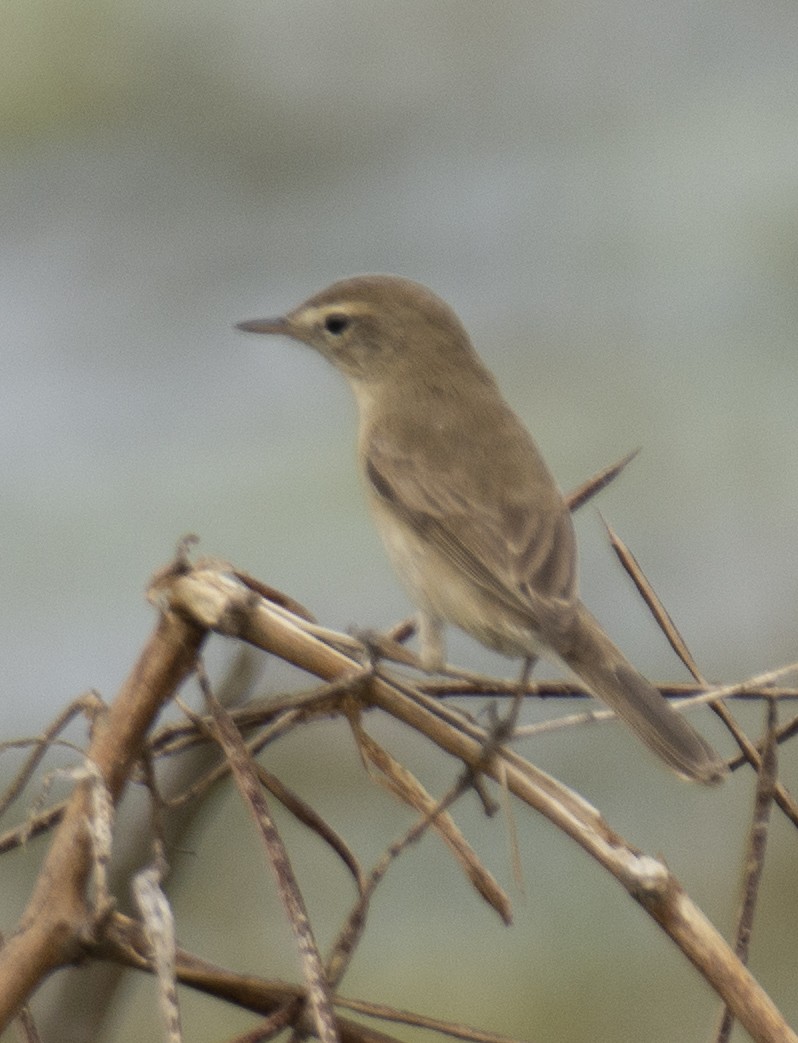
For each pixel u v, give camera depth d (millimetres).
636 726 7129
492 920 10539
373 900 10664
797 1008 10523
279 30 17031
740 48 16656
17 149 16172
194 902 10664
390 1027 10008
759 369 13641
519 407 13820
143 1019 10125
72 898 5102
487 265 15859
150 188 16578
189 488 12852
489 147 16859
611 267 14969
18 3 15898
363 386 10539
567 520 8789
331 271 16234
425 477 9172
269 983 5234
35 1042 5578
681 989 10258
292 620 5691
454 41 17484
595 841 5168
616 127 16312
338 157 17047
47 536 12484
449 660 12539
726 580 12812
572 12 17484
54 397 14250
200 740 5770
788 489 13039
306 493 12844
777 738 5691
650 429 13500
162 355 15109
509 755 5551
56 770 5195
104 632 12055
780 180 14781
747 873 5387
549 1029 10125
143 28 16312
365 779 11273
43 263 16047
